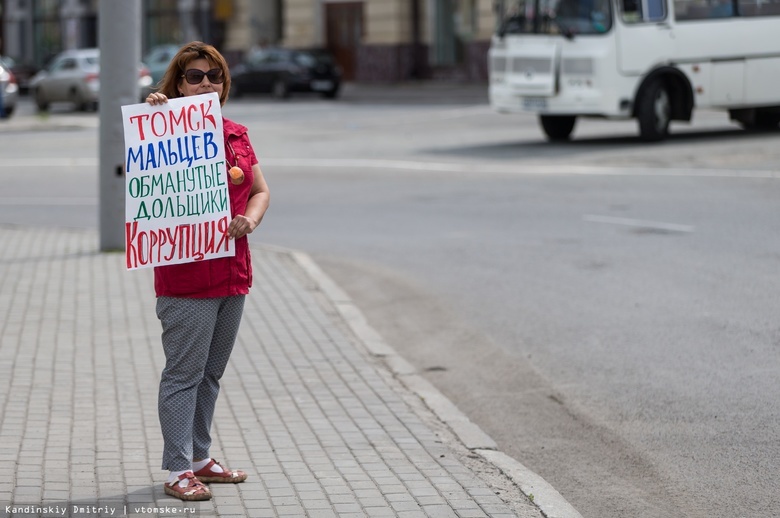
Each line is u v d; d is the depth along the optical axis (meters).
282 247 14.44
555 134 25.67
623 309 10.71
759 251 13.00
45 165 23.31
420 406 8.06
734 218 15.10
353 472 6.43
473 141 26.27
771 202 16.19
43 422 7.26
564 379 8.77
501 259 13.21
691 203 16.41
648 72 23.84
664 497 6.38
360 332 10.16
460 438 7.28
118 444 6.84
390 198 18.06
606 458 7.09
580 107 23.77
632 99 23.81
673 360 9.02
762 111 26.30
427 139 27.06
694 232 14.28
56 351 9.17
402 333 10.68
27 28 67.31
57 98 41.34
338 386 8.41
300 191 19.08
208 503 5.83
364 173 21.12
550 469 6.96
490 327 10.41
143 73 39.81
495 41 25.09
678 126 28.33
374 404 7.95
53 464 6.41
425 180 19.94
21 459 6.48
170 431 5.87
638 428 7.56
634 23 23.62
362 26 55.09
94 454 6.62
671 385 8.40
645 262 12.67
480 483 6.28
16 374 8.45
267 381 8.49
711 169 19.84
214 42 58.66
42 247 14.06
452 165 21.83
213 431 7.23
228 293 5.80
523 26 24.45
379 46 53.69
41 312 10.55
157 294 5.82
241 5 58.38
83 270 12.57
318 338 9.86
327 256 13.93
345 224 15.95
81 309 10.70
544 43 24.12
